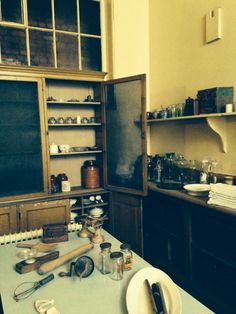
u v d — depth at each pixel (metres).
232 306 1.85
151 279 1.16
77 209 3.00
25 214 2.66
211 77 2.52
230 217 1.80
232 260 1.85
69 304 1.09
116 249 1.62
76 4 3.15
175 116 2.75
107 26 3.28
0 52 2.82
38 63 2.99
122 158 2.97
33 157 2.78
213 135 2.50
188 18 2.74
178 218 2.60
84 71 2.92
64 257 1.44
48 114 3.12
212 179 2.43
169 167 2.88
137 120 2.82
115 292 1.17
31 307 1.08
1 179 2.67
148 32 3.38
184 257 2.23
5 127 2.66
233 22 2.26
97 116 3.28
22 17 2.89
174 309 1.02
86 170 3.16
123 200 2.95
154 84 3.35
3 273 1.36
